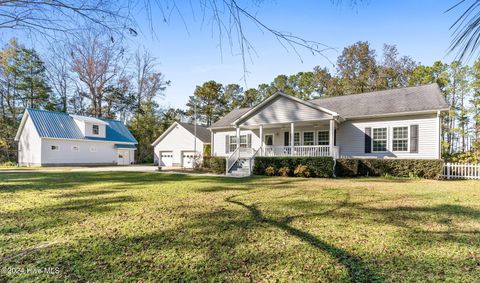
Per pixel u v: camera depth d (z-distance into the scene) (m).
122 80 32.91
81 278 2.83
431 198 7.41
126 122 38.47
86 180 12.60
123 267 3.09
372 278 2.83
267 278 2.83
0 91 29.69
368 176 14.10
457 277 2.85
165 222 4.98
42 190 9.20
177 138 25.94
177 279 2.81
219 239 4.03
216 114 42.34
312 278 2.83
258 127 18.28
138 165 30.02
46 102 33.91
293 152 15.41
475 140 19.03
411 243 3.85
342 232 4.35
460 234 4.25
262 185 10.59
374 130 15.04
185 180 12.63
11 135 29.88
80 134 27.36
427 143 13.53
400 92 16.44
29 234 4.27
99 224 4.85
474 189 9.15
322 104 18.56
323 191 8.82
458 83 22.94
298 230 4.46
